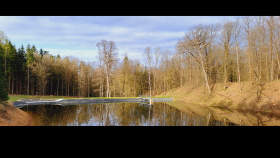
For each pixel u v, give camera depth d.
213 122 16.88
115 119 18.42
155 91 69.94
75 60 68.44
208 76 43.38
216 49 41.88
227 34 36.66
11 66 51.22
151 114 22.00
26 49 59.09
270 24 28.62
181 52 39.94
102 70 58.06
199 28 36.31
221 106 30.08
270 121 17.14
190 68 54.56
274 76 32.75
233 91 32.56
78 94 66.44
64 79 61.78
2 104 16.66
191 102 39.38
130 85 62.59
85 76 65.62
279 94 23.81
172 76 64.06
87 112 23.27
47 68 55.09
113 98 42.16
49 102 36.59
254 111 23.50
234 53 40.25
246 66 38.31
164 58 67.44
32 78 55.50
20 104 31.31
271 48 29.19
